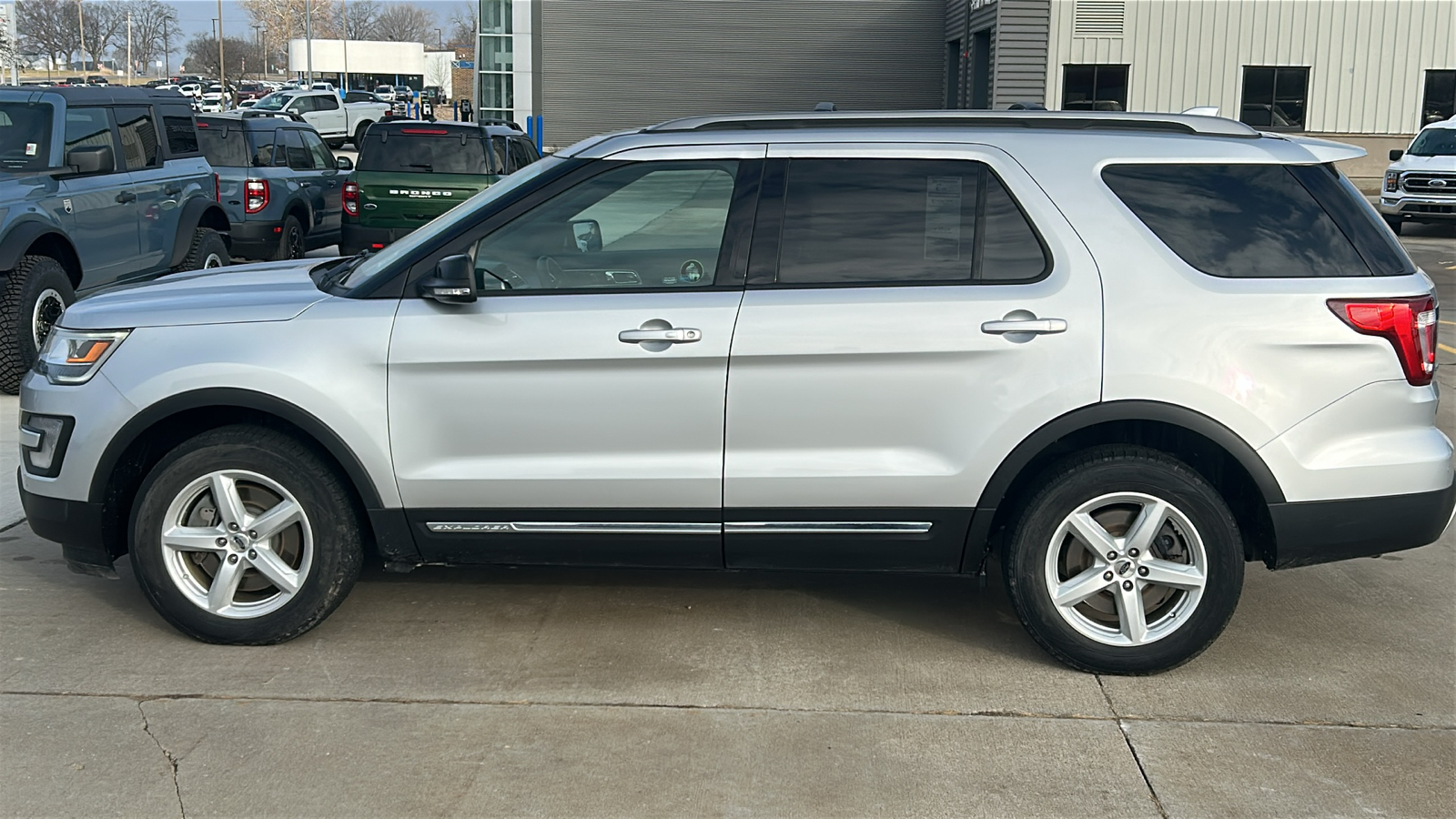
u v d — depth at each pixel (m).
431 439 4.22
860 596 5.01
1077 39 26.84
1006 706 4.01
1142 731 3.84
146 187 9.51
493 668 4.27
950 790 3.49
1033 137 4.22
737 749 3.71
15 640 4.45
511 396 4.17
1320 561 4.16
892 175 4.20
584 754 3.67
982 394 4.07
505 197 4.30
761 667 4.29
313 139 14.88
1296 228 4.11
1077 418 4.04
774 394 4.11
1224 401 4.01
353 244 13.13
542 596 4.96
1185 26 26.67
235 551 4.32
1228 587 4.10
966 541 4.20
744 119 4.39
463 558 4.36
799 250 4.18
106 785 3.46
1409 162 20.73
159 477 4.28
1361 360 4.02
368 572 5.22
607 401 4.15
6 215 7.88
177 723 3.83
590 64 37.84
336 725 3.83
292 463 4.24
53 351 4.41
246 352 4.21
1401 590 5.09
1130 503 4.13
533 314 4.15
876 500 4.15
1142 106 27.06
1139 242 4.09
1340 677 4.24
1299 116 27.31
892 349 4.05
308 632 4.55
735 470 4.16
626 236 4.26
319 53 85.00
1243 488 4.22
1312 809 3.40
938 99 36.38
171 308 4.34
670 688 4.12
